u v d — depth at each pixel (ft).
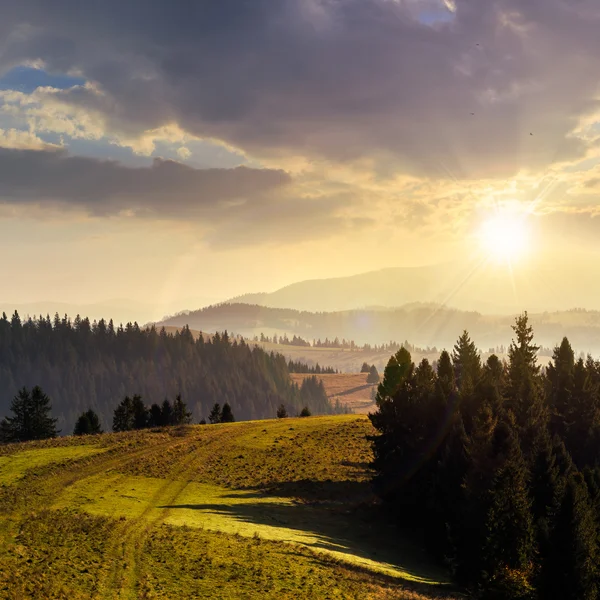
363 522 174.50
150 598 88.69
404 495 179.22
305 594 100.01
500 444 159.94
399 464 186.70
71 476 177.99
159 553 109.91
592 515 137.49
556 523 131.64
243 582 100.94
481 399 190.80
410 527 175.94
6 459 195.72
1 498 143.95
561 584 127.54
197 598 91.76
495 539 136.05
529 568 135.74
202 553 112.98
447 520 156.46
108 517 132.87
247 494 183.42
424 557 157.69
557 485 150.71
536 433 193.77
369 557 140.77
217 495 176.45
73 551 105.29
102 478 179.01
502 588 130.72
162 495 167.12
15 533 111.65
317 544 138.62
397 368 204.03
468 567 140.05
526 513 136.98
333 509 181.37
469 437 171.12
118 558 105.09
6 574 88.94
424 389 195.31
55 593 85.30
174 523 133.80
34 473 176.65
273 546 125.90
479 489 145.69
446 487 161.79
